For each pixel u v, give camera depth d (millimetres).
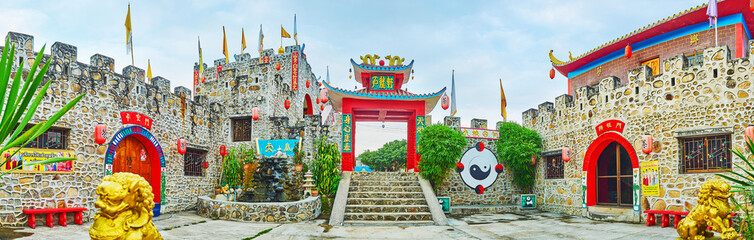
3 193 10148
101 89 12266
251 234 10914
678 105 12773
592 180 15219
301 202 13625
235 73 18328
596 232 11516
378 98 17766
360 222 13234
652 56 15758
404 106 18250
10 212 10227
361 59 18734
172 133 14844
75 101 5062
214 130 17391
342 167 17641
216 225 12180
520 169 18312
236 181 16719
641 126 13578
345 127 17766
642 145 13070
